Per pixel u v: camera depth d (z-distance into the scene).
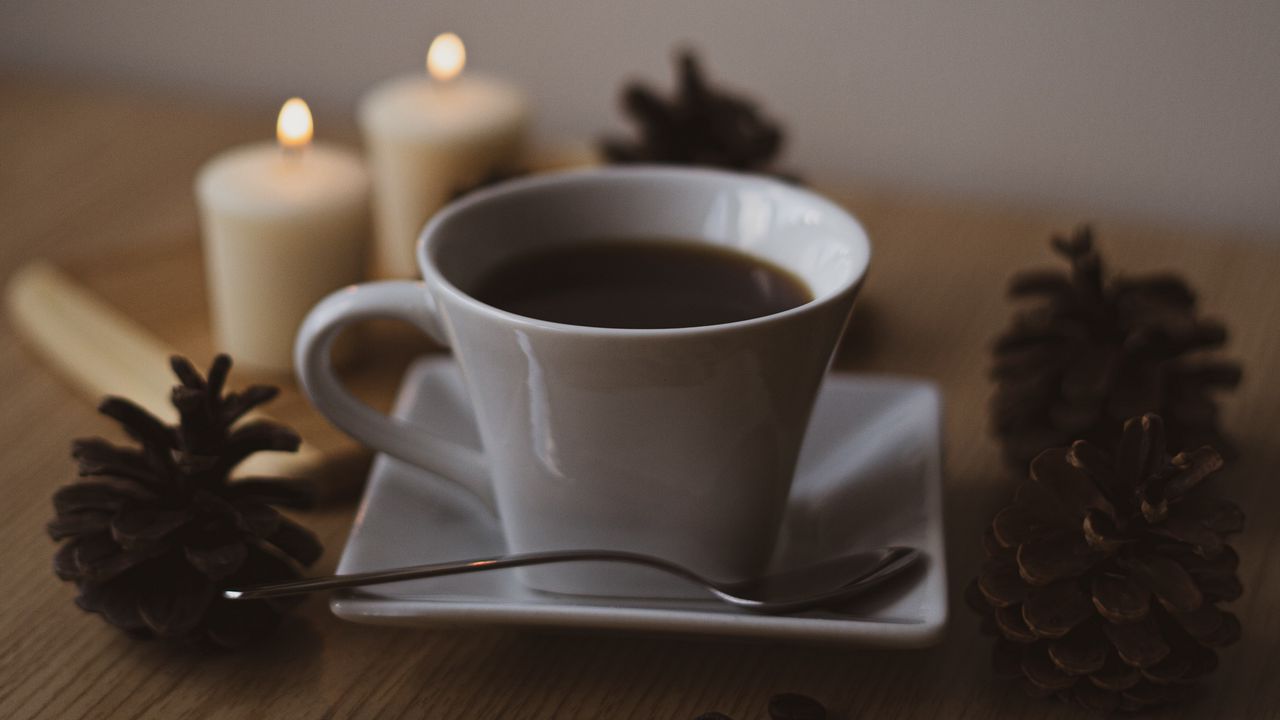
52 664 0.49
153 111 0.85
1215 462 0.47
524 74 0.88
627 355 0.46
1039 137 0.82
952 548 0.53
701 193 0.53
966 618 0.51
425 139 0.69
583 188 0.53
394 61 0.91
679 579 0.49
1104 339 0.55
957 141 0.83
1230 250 0.70
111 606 0.49
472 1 0.87
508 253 0.52
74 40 0.95
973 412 0.59
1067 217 0.72
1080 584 0.48
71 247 0.70
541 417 0.47
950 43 0.81
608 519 0.49
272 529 0.49
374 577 0.48
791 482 0.50
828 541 0.52
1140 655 0.47
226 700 0.48
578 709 0.48
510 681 0.49
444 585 0.49
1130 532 0.47
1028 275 0.57
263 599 0.49
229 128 0.83
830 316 0.47
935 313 0.65
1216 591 0.47
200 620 0.48
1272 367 0.61
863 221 0.72
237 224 0.61
